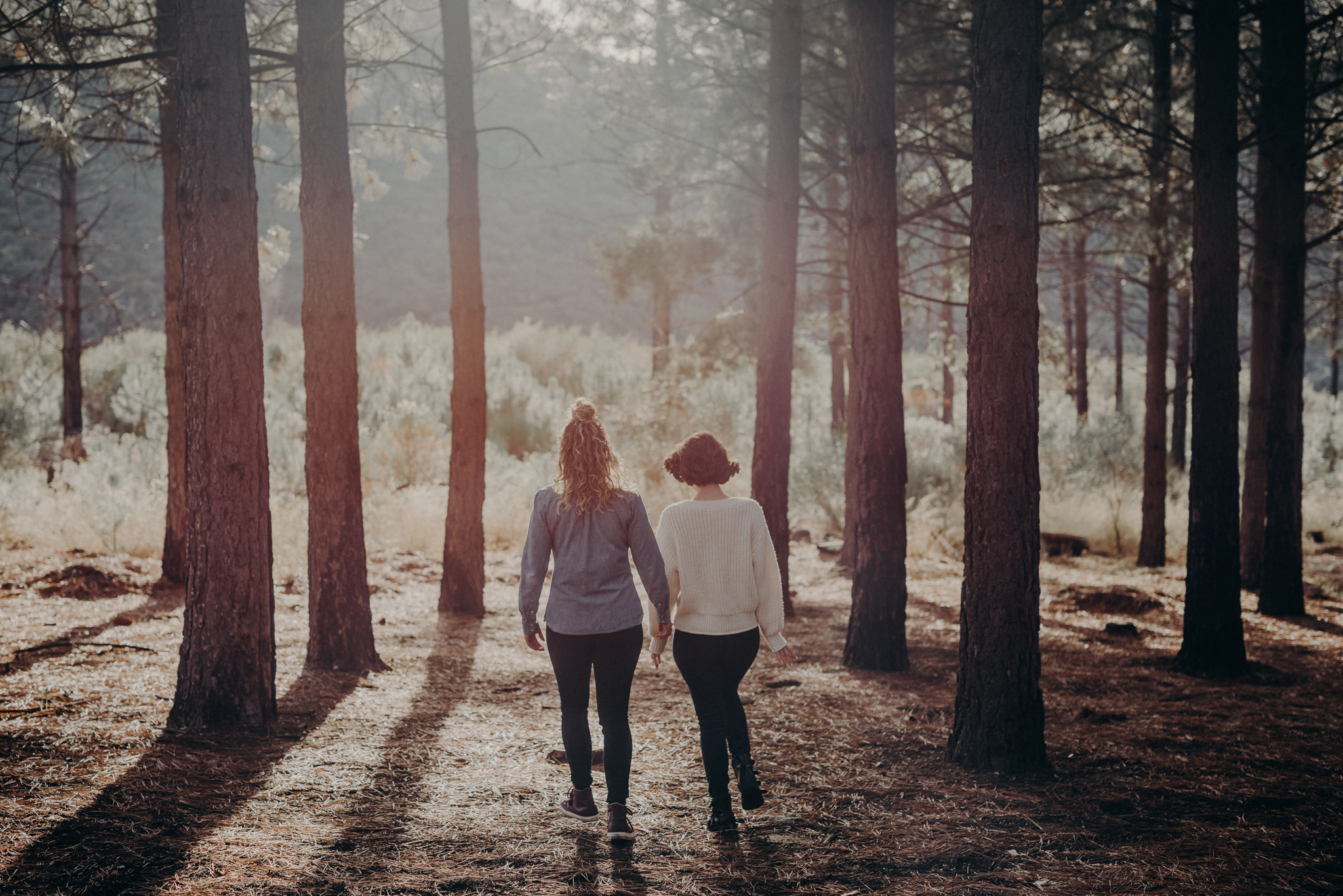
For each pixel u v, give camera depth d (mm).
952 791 4133
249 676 4695
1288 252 9273
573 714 3623
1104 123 9602
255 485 4730
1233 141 6852
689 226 16625
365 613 6504
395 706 5422
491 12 9680
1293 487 9273
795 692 6051
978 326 4543
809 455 16688
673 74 11297
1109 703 5859
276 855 3209
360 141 9383
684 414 15289
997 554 4496
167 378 8914
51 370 20875
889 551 6867
